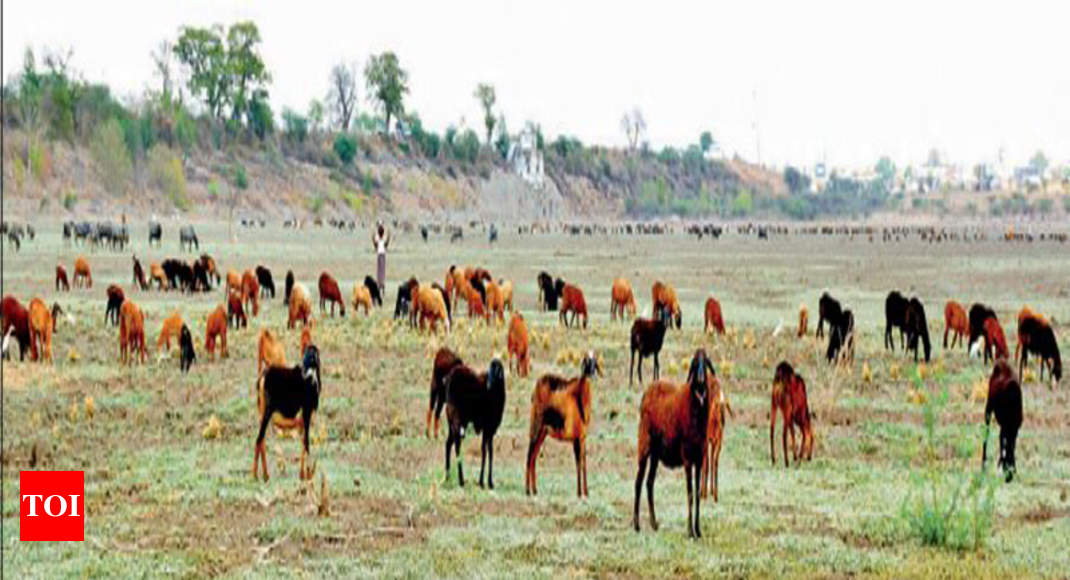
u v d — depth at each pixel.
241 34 187.00
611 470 16.50
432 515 13.89
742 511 14.14
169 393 22.70
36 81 152.88
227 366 26.25
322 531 13.15
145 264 64.19
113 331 32.69
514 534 13.01
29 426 19.41
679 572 11.70
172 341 29.20
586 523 13.56
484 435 15.30
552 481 15.66
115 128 143.62
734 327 36.09
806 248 103.69
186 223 137.62
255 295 38.16
